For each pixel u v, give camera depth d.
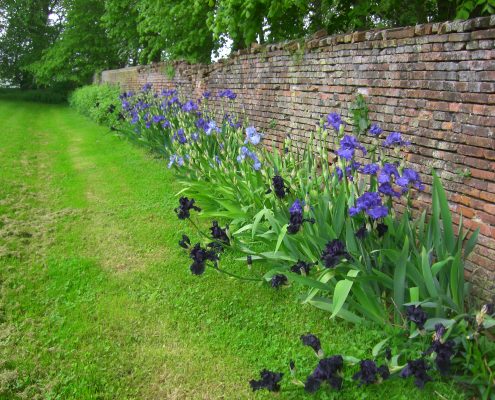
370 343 3.21
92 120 17.20
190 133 6.76
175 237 5.38
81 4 26.17
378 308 3.26
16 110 22.88
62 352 3.37
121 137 12.03
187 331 3.61
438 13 6.38
